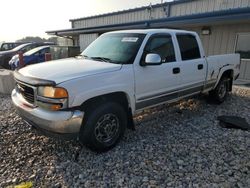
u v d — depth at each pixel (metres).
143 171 2.90
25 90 3.19
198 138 3.84
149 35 3.89
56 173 2.90
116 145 3.53
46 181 2.75
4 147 3.51
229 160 3.13
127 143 3.65
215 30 10.47
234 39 9.89
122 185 2.65
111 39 4.24
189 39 4.73
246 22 9.16
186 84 4.54
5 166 3.04
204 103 5.96
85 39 17.08
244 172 2.85
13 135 3.91
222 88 5.89
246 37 9.48
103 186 2.64
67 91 2.81
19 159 3.20
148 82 3.74
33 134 3.94
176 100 4.52
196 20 9.43
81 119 2.93
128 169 2.95
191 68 4.57
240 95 6.97
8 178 2.80
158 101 4.07
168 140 3.76
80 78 2.94
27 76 3.13
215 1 11.22
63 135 2.93
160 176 2.80
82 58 3.99
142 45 3.72
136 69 3.54
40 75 3.05
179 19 10.05
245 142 3.67
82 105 3.03
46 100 2.86
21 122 4.47
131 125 3.76
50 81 2.83
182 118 4.83
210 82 5.30
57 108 2.83
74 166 3.04
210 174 2.82
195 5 12.16
